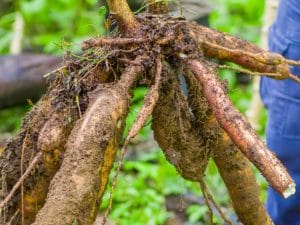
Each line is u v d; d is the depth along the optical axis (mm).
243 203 1286
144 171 2188
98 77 1181
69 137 1074
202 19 2047
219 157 1262
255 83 2234
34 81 2350
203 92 1161
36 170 1170
